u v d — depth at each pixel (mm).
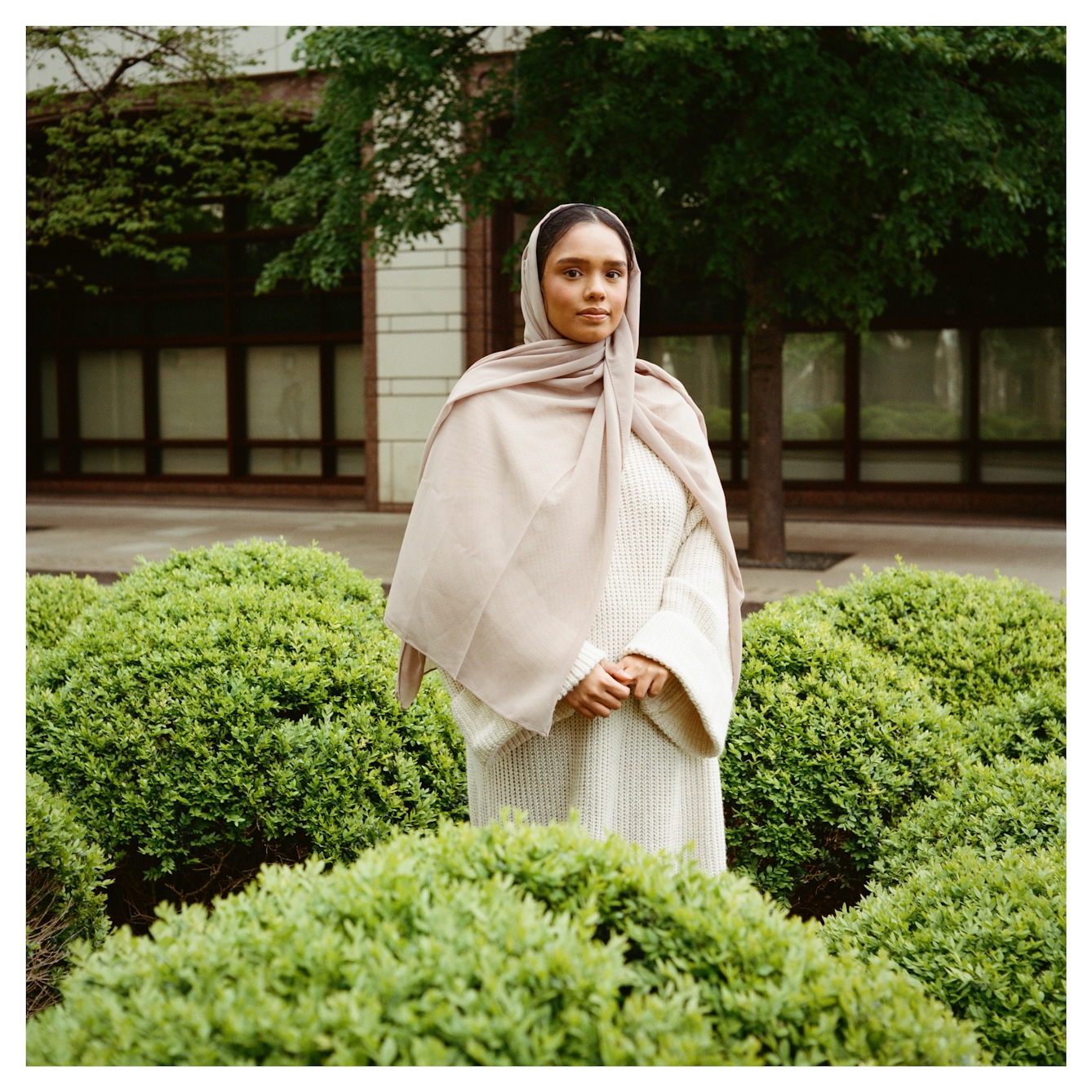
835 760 2951
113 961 1513
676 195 9633
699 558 2340
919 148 8297
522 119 9047
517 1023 1284
